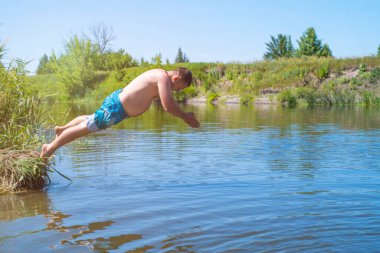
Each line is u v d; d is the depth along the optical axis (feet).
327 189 15.75
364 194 14.98
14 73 19.20
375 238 10.64
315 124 41.47
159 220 12.16
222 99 95.40
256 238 10.69
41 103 20.33
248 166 20.16
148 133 33.81
